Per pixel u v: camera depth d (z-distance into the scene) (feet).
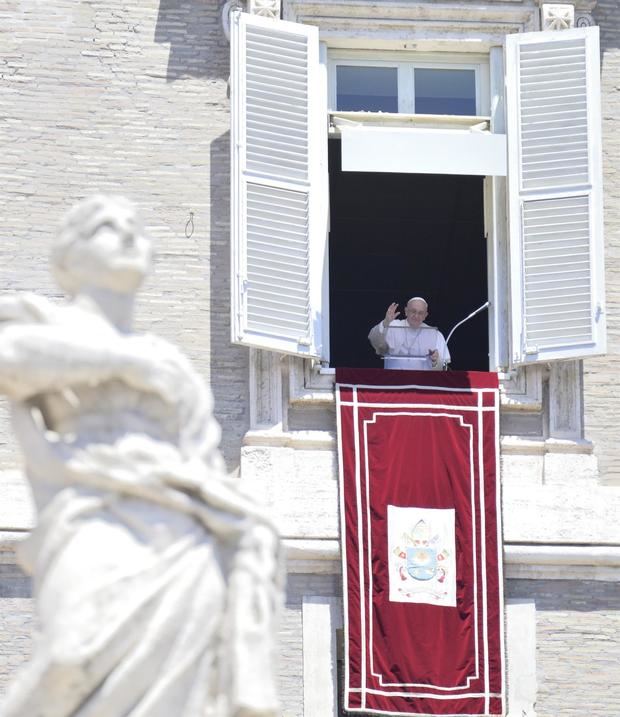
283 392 178.60
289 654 172.86
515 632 173.78
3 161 182.80
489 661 172.55
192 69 186.50
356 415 176.55
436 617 172.65
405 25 186.60
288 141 182.39
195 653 73.61
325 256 181.98
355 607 171.83
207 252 182.50
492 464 176.35
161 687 73.10
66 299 180.55
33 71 185.06
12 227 181.57
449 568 173.78
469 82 188.34
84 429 76.13
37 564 74.74
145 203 183.32
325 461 176.96
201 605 74.02
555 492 177.58
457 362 232.12
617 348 182.50
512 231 182.09
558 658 173.78
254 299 178.29
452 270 232.53
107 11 187.01
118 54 186.19
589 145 183.32
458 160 183.42
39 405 76.84
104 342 75.97
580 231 181.88
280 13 185.68
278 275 179.42
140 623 73.20
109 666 72.95
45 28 185.98
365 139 182.91
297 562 174.29
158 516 74.74
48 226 182.09
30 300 76.84
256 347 177.88
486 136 184.03
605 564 175.83
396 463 175.63
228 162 184.65
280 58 183.32
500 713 171.83
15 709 72.79
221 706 73.56
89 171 183.42
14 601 169.99
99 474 74.74
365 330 239.30
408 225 227.61
